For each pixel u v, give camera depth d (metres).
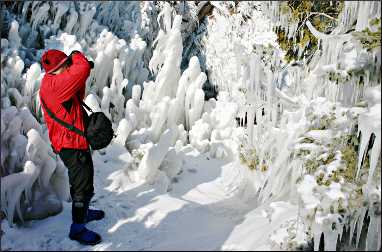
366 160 2.79
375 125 2.47
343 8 3.03
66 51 4.54
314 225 2.72
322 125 2.92
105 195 3.70
